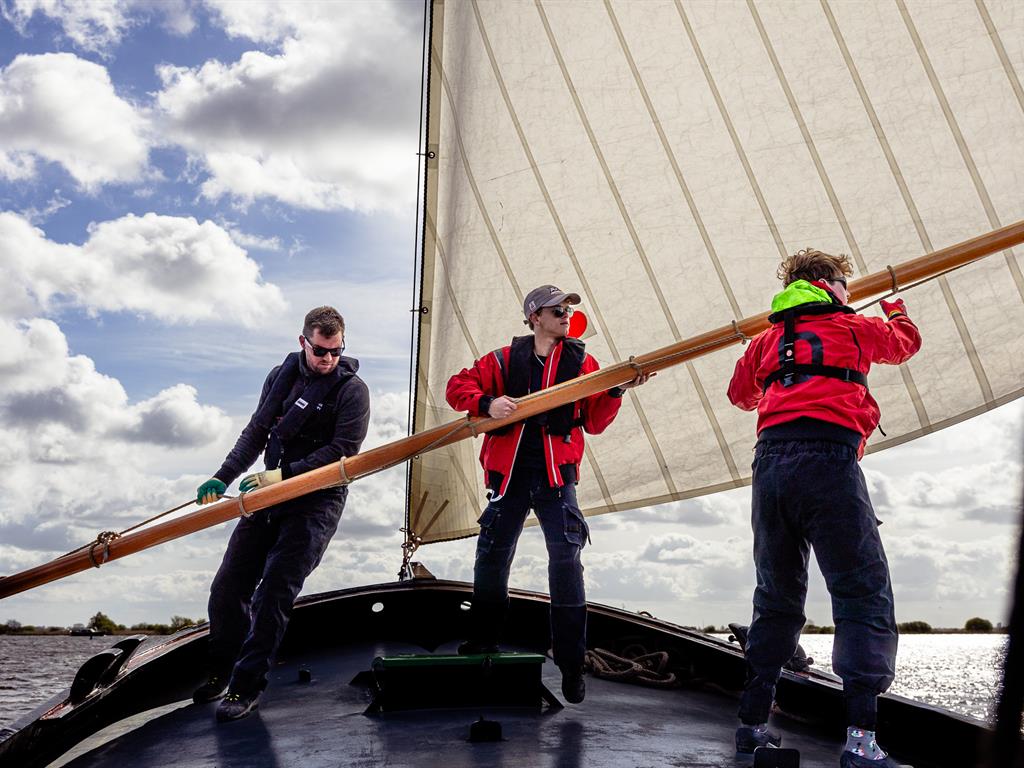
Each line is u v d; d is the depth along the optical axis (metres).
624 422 5.16
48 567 3.84
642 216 5.26
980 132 5.04
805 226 5.18
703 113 5.23
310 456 3.74
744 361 3.00
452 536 5.14
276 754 2.75
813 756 2.88
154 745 3.05
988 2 4.99
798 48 5.16
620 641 4.46
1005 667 0.67
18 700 15.95
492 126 5.29
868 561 2.60
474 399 3.39
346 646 4.64
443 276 5.29
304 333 3.82
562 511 3.35
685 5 5.22
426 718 3.10
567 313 3.47
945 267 3.87
